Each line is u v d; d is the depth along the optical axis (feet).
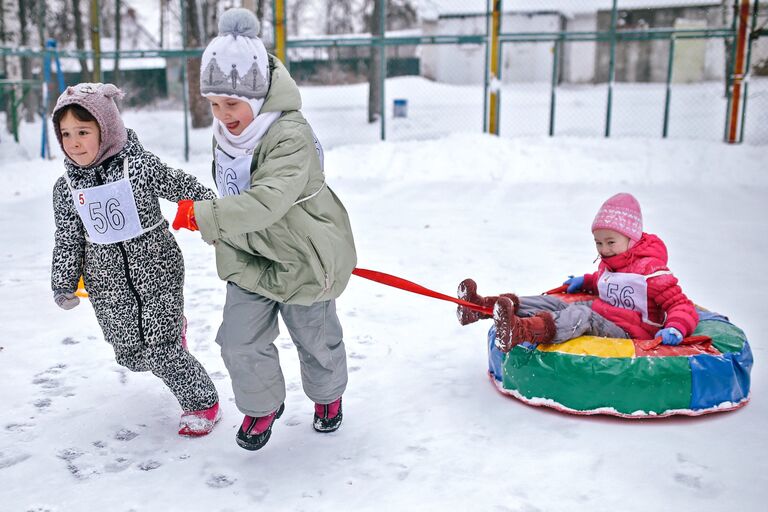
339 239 9.73
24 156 48.11
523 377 11.39
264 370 9.60
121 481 9.36
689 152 40.47
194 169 44.32
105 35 102.32
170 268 10.27
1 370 13.07
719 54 82.58
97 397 11.96
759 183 36.32
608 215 12.00
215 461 9.88
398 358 13.64
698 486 9.02
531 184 37.47
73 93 9.44
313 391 10.44
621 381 10.69
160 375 10.52
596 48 86.07
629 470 9.43
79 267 10.19
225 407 11.58
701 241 23.70
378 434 10.61
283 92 9.34
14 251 23.30
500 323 10.87
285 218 9.24
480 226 26.68
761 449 9.91
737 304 16.74
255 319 9.52
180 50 46.75
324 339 10.12
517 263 20.89
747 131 50.03
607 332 11.73
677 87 79.05
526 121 60.85
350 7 89.66
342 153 43.75
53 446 10.27
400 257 21.83
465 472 9.46
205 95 9.12
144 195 9.84
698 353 10.92
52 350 14.14
